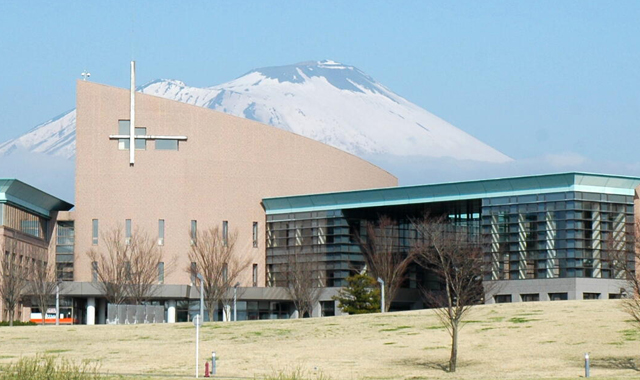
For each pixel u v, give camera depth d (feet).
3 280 419.13
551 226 425.28
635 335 267.18
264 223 486.38
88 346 276.82
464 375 229.86
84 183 471.21
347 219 471.21
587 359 215.10
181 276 465.47
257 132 487.20
